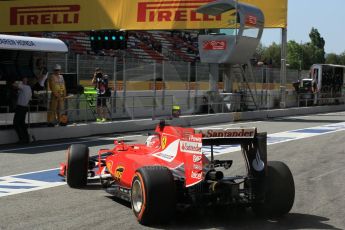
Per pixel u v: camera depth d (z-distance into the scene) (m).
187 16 31.36
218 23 30.52
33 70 16.91
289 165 12.09
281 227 6.86
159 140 7.88
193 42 44.41
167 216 6.74
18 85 15.91
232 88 30.08
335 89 45.09
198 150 6.62
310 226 6.93
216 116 25.44
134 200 7.08
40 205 7.98
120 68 24.05
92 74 23.05
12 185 9.59
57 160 12.80
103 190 9.09
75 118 19.81
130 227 6.75
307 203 8.29
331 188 9.48
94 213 7.48
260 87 34.47
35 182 9.88
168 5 31.80
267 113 30.14
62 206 7.91
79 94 19.78
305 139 17.75
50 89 17.67
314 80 43.16
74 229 6.65
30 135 16.91
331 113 35.72
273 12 32.47
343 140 17.44
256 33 28.77
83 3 33.56
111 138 18.12
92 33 30.78
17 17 34.94
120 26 32.91
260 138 6.93
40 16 34.44
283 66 33.16
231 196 6.71
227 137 6.76
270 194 7.12
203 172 6.69
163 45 42.22
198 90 29.03
